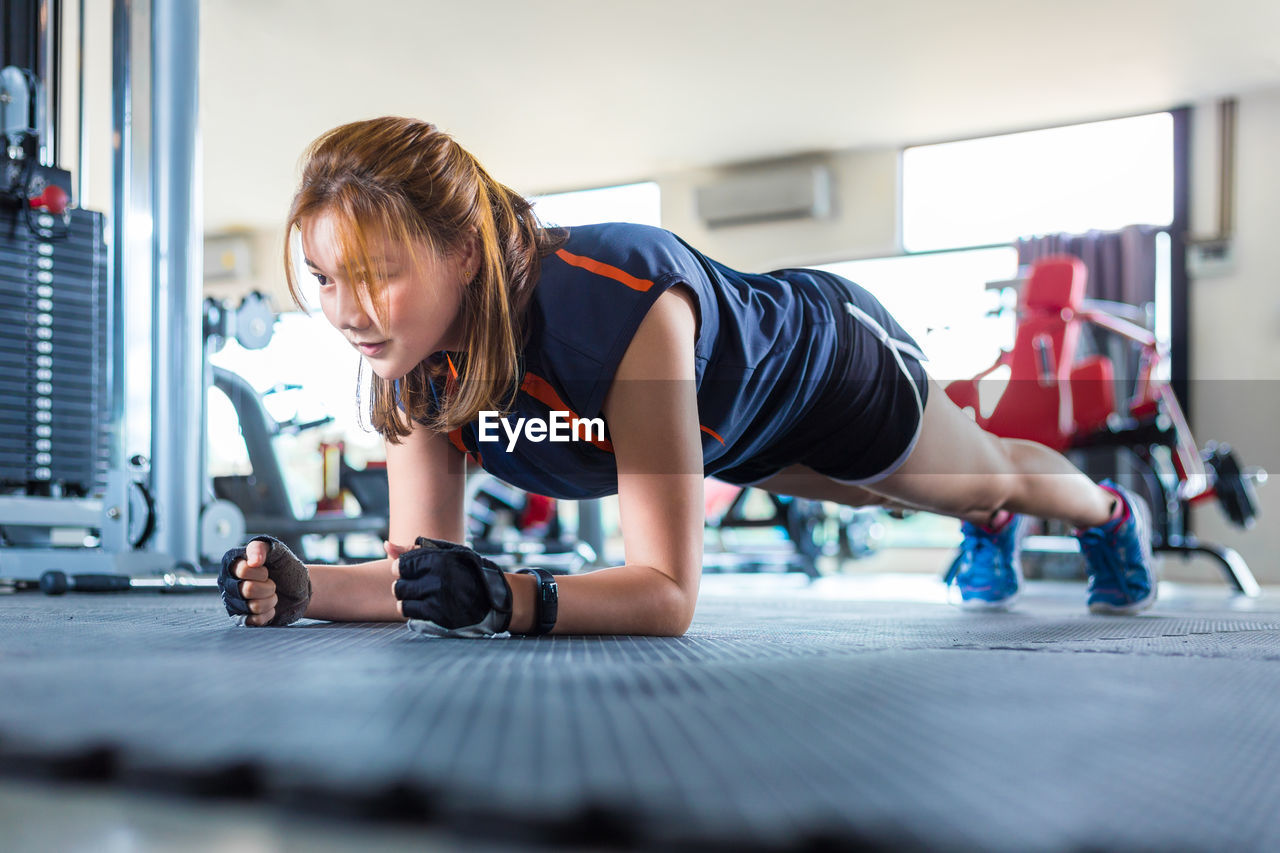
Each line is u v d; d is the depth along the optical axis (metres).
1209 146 7.72
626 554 1.09
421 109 8.05
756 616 1.86
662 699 0.57
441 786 0.36
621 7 6.55
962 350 6.31
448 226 1.01
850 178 8.84
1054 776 0.40
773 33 6.85
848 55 7.13
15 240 2.77
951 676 0.72
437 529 1.31
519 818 0.34
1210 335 7.64
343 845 0.35
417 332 1.02
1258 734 0.52
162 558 2.74
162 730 0.45
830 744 0.45
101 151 7.94
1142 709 0.59
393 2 6.50
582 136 8.59
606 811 0.34
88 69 7.05
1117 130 8.06
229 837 0.36
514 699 0.56
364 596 1.24
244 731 0.45
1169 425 4.73
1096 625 1.48
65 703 0.52
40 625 1.20
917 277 8.62
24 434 2.77
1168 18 6.57
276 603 1.15
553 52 7.14
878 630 1.31
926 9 6.50
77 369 2.88
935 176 8.65
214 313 3.23
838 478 1.59
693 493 1.08
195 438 2.83
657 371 1.06
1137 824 0.34
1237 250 7.61
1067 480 1.84
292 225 1.01
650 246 1.12
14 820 0.37
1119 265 7.89
